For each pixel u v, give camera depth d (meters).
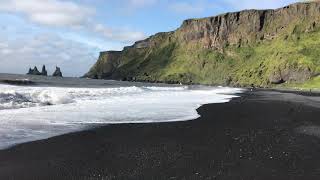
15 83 87.62
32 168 16.75
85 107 39.09
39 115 31.17
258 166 18.38
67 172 16.44
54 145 21.02
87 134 24.41
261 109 44.22
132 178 16.02
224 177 16.55
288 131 28.27
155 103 48.16
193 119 33.28
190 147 21.89
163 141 23.27
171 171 17.16
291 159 19.83
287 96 79.38
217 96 71.94
